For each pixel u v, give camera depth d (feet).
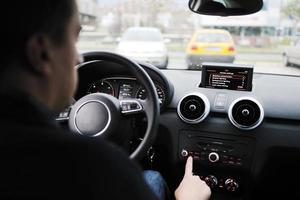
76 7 2.07
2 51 1.80
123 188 1.83
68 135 1.88
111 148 1.92
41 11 1.82
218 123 5.95
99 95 4.42
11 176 1.74
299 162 5.86
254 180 6.08
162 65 7.17
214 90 6.11
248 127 5.79
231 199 6.36
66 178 1.75
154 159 6.51
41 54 1.89
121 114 4.41
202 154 6.11
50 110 2.02
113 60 4.53
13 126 1.81
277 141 5.79
